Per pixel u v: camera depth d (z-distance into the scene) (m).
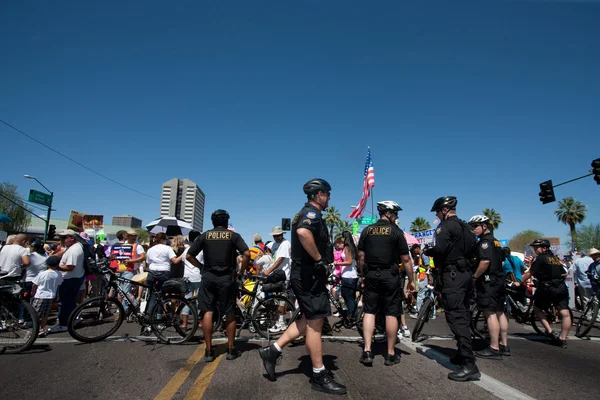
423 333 6.83
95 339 5.46
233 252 4.72
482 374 4.14
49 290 6.07
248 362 4.41
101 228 12.92
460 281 4.18
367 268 4.58
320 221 3.70
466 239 4.30
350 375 3.98
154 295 5.61
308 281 3.59
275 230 7.57
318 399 3.27
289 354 4.88
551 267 5.93
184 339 5.43
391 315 4.48
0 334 4.96
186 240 9.73
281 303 6.09
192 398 3.24
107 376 3.84
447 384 3.73
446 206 4.61
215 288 4.54
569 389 3.68
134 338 5.74
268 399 3.24
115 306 6.03
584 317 6.72
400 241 4.52
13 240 7.17
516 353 5.29
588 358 5.02
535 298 6.22
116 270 8.39
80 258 6.60
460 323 4.08
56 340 5.54
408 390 3.54
